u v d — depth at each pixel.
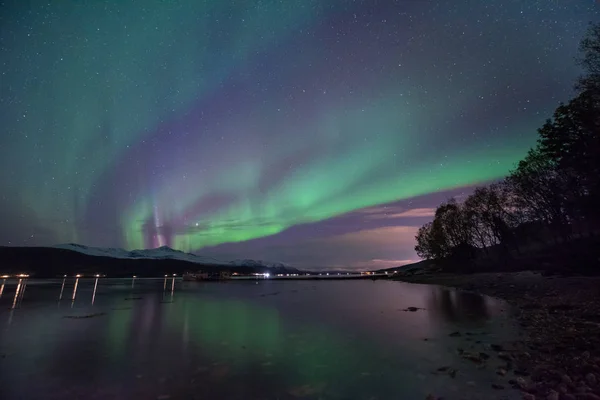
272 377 8.68
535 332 12.47
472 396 6.92
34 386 8.18
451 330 14.17
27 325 17.62
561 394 6.62
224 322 18.09
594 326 12.16
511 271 45.41
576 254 35.97
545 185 43.38
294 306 26.16
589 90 25.52
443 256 74.62
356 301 29.12
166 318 19.83
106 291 53.91
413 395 7.19
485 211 56.53
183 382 8.38
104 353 11.40
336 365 9.65
